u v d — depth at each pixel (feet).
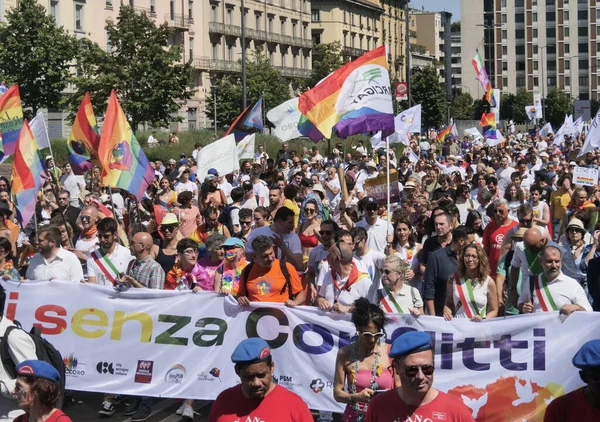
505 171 71.15
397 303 29.78
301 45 327.06
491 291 29.27
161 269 32.63
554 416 17.92
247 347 18.15
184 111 247.70
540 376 27.30
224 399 18.69
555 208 56.13
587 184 57.57
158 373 31.48
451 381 27.86
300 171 74.84
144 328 31.60
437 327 27.99
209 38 263.70
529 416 27.40
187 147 141.28
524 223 35.70
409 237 37.01
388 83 42.09
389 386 22.40
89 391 31.99
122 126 42.19
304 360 29.76
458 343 27.86
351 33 370.94
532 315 27.32
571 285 28.17
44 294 32.45
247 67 217.56
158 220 46.83
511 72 547.08
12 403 23.62
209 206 42.37
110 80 148.46
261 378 18.17
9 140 47.80
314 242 40.52
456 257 31.94
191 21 250.37
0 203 50.14
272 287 30.30
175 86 154.10
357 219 50.34
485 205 51.29
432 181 69.51
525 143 179.83
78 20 200.75
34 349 23.32
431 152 99.55
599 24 534.37
